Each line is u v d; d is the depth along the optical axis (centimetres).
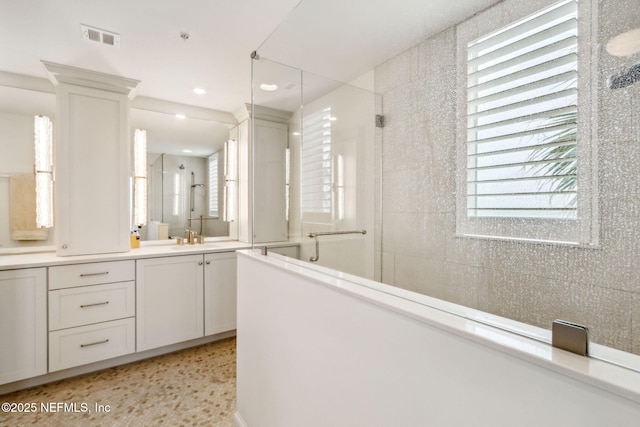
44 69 202
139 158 259
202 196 290
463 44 122
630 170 78
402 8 139
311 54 172
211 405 176
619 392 39
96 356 206
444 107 130
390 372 71
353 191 174
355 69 171
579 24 89
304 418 103
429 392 62
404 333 67
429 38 135
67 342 197
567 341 48
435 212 128
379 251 151
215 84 234
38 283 188
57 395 184
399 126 150
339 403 88
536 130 97
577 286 82
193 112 281
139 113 258
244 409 149
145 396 184
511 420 50
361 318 79
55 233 209
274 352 123
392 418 71
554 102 94
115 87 221
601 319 77
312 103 202
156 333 230
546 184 92
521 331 55
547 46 96
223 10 148
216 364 224
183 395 186
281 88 202
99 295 207
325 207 192
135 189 257
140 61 197
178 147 277
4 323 179
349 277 102
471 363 55
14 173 214
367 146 168
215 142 294
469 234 111
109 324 211
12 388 186
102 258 208
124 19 153
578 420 43
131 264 220
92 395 184
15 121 214
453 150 124
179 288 240
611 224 79
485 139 112
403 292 82
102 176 219
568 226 86
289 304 113
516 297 92
